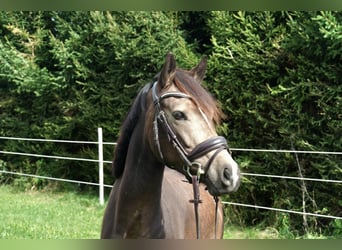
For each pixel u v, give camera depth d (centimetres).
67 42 862
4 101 1016
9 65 941
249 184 677
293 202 652
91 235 591
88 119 877
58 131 913
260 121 660
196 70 261
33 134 991
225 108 689
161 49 748
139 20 773
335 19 579
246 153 688
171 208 271
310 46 607
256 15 669
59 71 934
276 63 649
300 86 611
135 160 245
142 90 258
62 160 944
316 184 637
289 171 657
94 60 862
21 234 590
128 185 246
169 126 226
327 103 621
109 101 834
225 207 708
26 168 1007
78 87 897
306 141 630
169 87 235
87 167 915
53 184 972
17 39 998
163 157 232
